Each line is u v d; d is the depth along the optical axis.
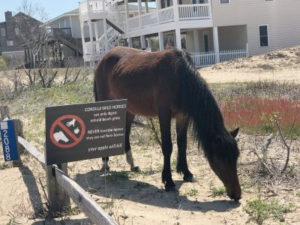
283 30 22.39
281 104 7.23
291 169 4.42
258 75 14.92
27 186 4.33
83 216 3.52
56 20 34.66
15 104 11.12
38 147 6.29
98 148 3.61
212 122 3.77
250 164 4.80
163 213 3.62
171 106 4.20
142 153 5.77
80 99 10.38
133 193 4.18
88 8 21.80
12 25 53.03
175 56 4.20
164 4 24.14
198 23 20.25
